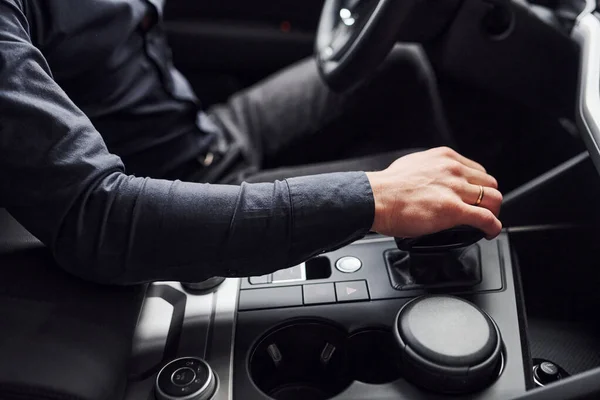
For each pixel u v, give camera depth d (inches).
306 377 26.3
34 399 19.6
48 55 27.8
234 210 22.2
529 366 22.4
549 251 32.4
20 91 21.1
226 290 26.1
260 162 40.6
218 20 49.8
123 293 24.3
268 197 22.7
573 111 34.6
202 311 25.2
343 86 32.9
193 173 37.3
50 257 25.1
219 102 51.8
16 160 21.1
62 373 20.0
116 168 23.0
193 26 49.4
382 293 25.7
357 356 25.0
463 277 26.0
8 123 20.8
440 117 36.9
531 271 32.9
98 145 22.6
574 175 30.5
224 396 22.0
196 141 36.7
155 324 24.9
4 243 25.6
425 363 21.1
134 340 24.1
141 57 33.3
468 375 21.0
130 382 22.7
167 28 49.1
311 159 41.6
